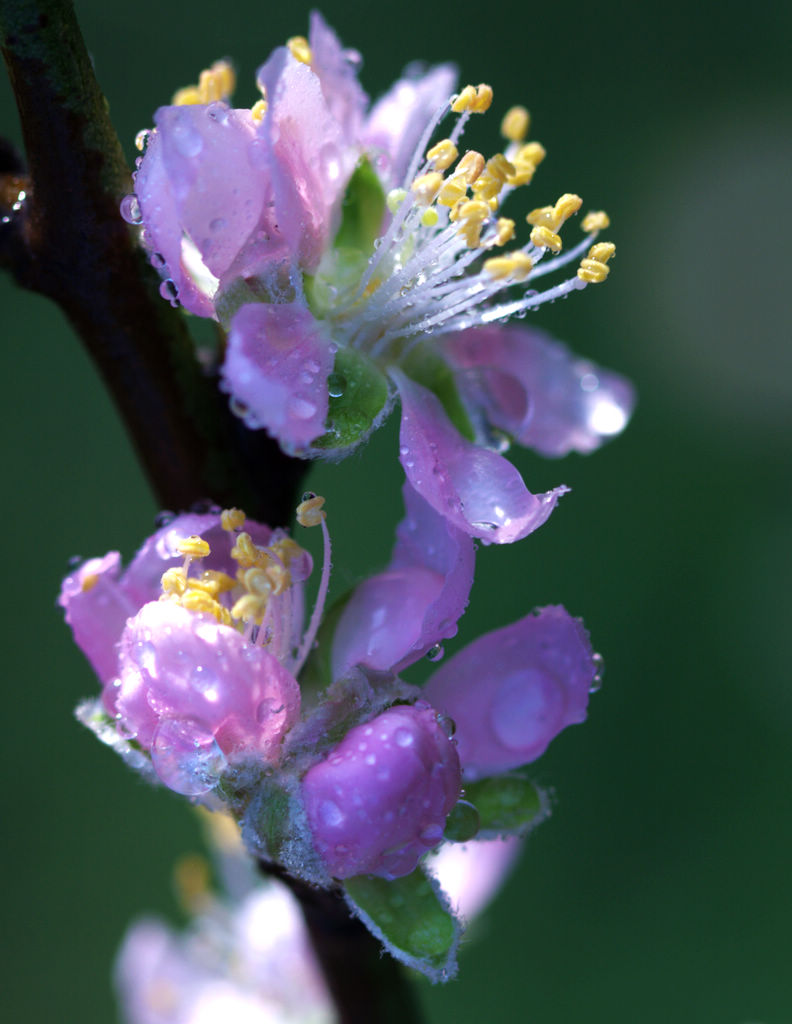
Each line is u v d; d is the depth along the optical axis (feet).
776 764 1.11
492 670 0.63
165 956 0.75
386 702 0.61
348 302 0.63
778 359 1.20
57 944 1.07
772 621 1.15
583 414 0.68
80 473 1.17
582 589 1.16
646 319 1.22
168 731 0.60
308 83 0.61
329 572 0.62
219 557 0.62
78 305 0.63
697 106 1.27
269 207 0.61
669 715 1.13
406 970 0.66
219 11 1.23
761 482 1.18
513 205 1.23
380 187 0.63
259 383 0.59
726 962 1.06
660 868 1.09
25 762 1.11
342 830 0.60
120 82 1.19
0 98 1.18
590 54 1.28
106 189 0.62
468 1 1.28
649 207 1.24
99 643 0.62
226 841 0.73
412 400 0.62
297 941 0.74
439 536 0.62
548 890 1.08
